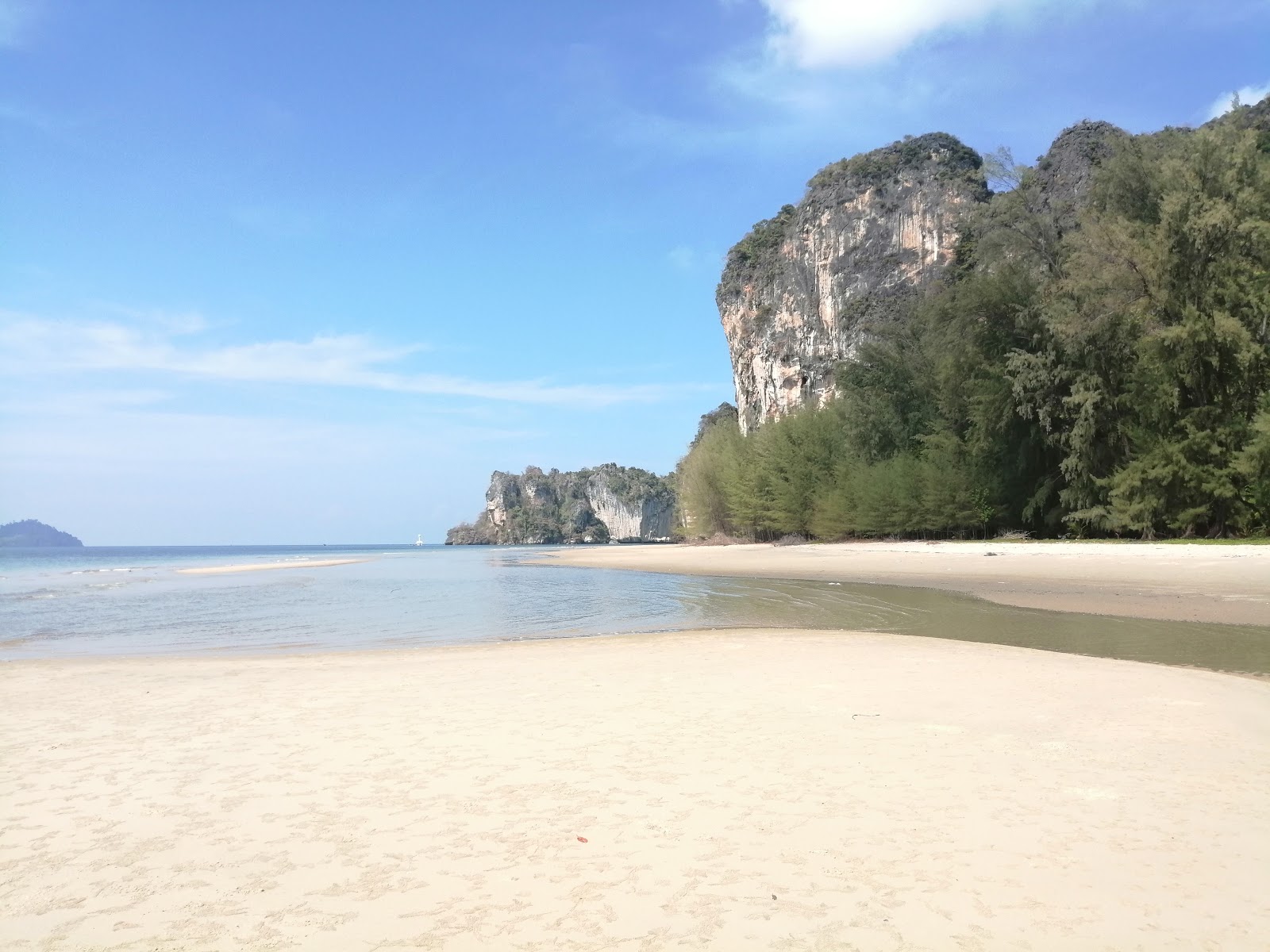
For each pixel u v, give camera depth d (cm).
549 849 464
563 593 2792
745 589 2645
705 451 7762
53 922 390
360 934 372
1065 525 4038
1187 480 3188
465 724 770
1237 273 3231
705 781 578
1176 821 484
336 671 1134
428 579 3888
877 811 510
